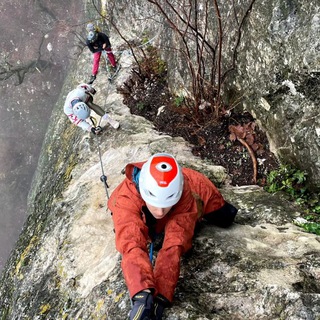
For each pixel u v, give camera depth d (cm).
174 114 479
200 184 248
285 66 327
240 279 227
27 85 1408
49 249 366
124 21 712
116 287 251
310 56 298
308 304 204
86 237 338
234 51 374
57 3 1259
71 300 290
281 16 320
